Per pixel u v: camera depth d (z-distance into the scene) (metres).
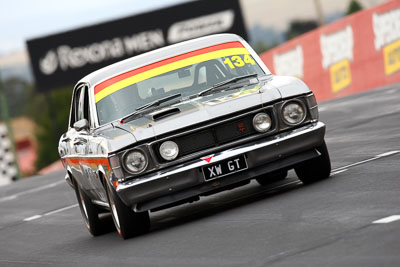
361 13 104.06
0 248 38.41
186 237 26.56
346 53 106.12
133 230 29.45
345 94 106.50
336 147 45.12
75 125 31.08
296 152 28.80
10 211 58.38
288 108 28.78
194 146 28.23
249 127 28.53
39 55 139.88
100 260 26.84
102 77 32.41
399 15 103.38
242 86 30.50
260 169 28.50
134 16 143.00
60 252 31.88
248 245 22.70
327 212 24.62
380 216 22.34
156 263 23.56
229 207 31.28
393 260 17.72
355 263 18.17
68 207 50.94
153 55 32.66
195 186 28.23
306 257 19.72
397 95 74.56
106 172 28.83
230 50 32.78
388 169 30.91
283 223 24.59
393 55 104.00
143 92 31.28
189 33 145.38
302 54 110.44
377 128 50.38
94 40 141.38
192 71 31.78
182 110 28.77
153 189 27.97
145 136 28.03
